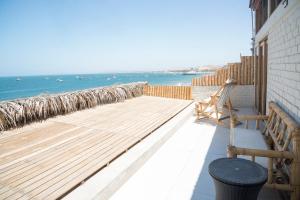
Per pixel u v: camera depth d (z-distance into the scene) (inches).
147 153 157.9
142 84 441.7
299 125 100.0
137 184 125.8
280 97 148.9
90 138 178.7
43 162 135.4
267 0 214.8
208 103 254.5
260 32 260.7
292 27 120.1
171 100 381.4
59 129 205.0
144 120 237.3
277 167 108.7
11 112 209.9
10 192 104.7
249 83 321.7
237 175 68.4
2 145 165.0
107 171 126.4
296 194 95.3
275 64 167.6
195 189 118.8
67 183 111.6
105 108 307.4
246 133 155.0
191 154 165.8
